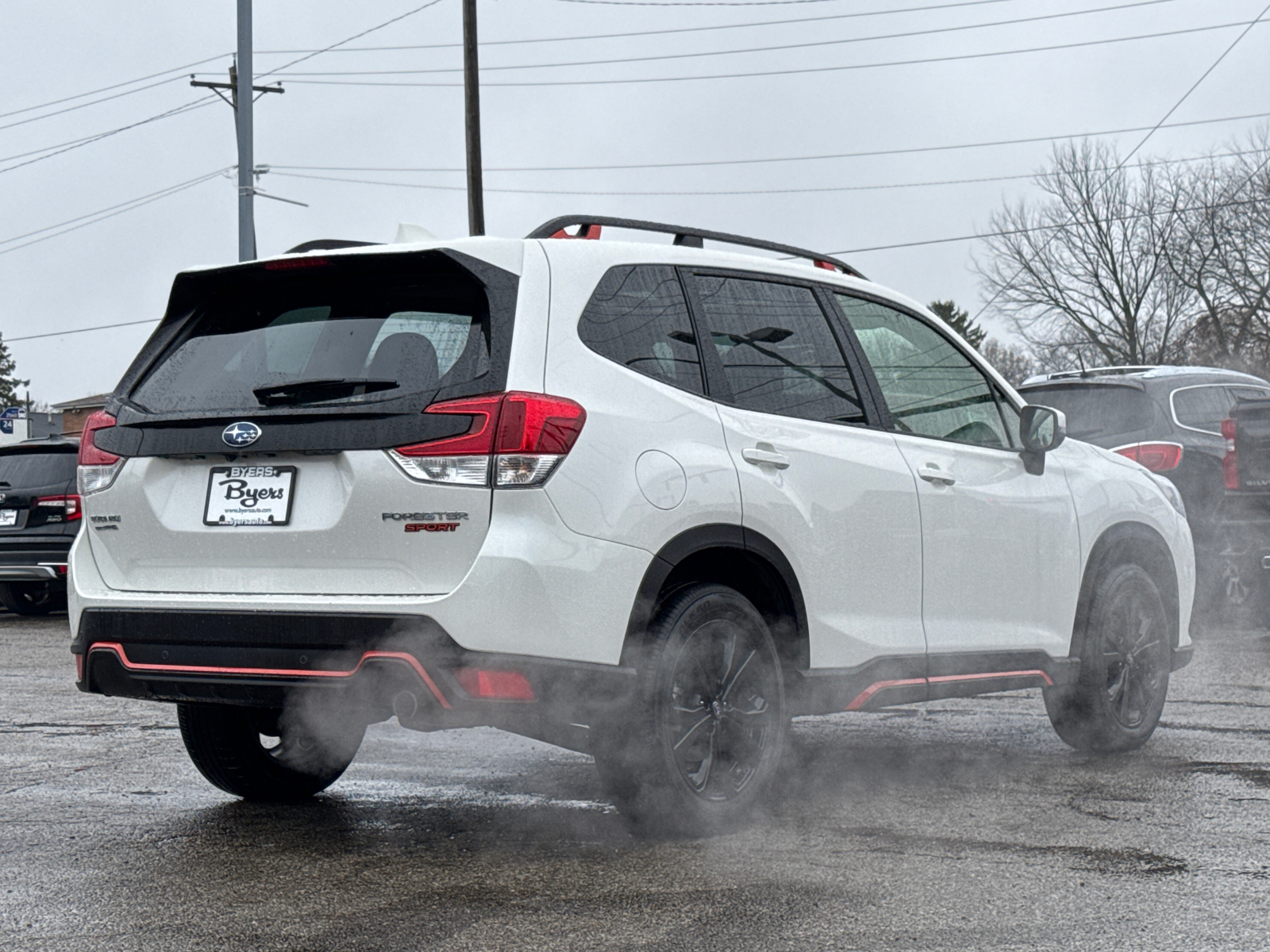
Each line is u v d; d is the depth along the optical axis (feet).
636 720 14.69
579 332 14.88
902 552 17.98
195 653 14.84
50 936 12.09
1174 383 37.22
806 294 18.11
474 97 87.97
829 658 17.02
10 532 48.93
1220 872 14.08
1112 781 18.98
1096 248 192.85
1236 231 180.55
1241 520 35.53
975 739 22.63
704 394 15.98
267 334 15.65
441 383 14.16
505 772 19.89
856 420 17.94
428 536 13.89
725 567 16.38
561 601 13.91
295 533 14.48
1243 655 32.35
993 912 12.73
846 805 17.43
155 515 15.40
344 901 13.15
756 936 12.01
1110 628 21.17
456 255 14.61
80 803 17.80
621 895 13.30
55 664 34.22
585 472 14.23
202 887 13.66
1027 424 20.15
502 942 11.86
